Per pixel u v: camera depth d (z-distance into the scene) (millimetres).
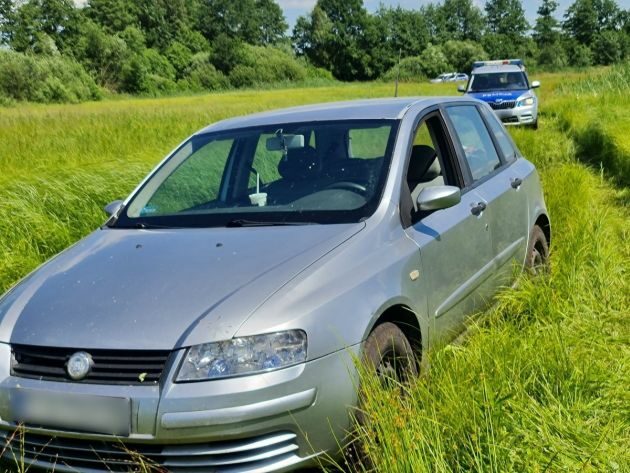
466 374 3293
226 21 137125
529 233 5312
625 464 2746
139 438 2781
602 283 5023
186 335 2852
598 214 6680
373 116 4336
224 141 4605
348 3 127562
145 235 3910
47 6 99875
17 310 3293
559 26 134875
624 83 26078
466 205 4344
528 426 2926
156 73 99500
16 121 18734
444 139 4566
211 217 3965
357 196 3781
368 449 2846
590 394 3314
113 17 115125
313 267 3184
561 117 20766
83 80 71375
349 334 3033
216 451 2773
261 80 102812
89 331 2975
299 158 4211
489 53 137000
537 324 4020
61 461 2930
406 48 126938
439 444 2695
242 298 2980
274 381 2795
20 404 2971
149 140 14438
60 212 7977
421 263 3656
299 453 2879
